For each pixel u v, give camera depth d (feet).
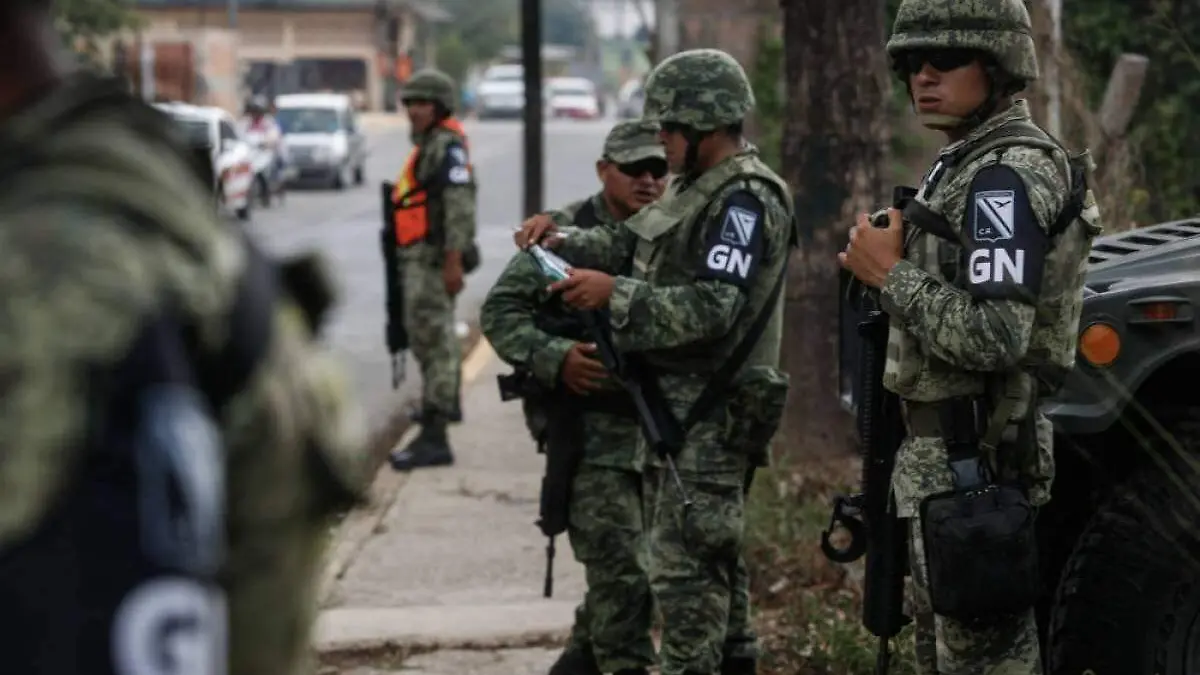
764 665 22.58
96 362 5.18
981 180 15.10
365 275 82.33
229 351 5.68
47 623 5.07
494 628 25.16
